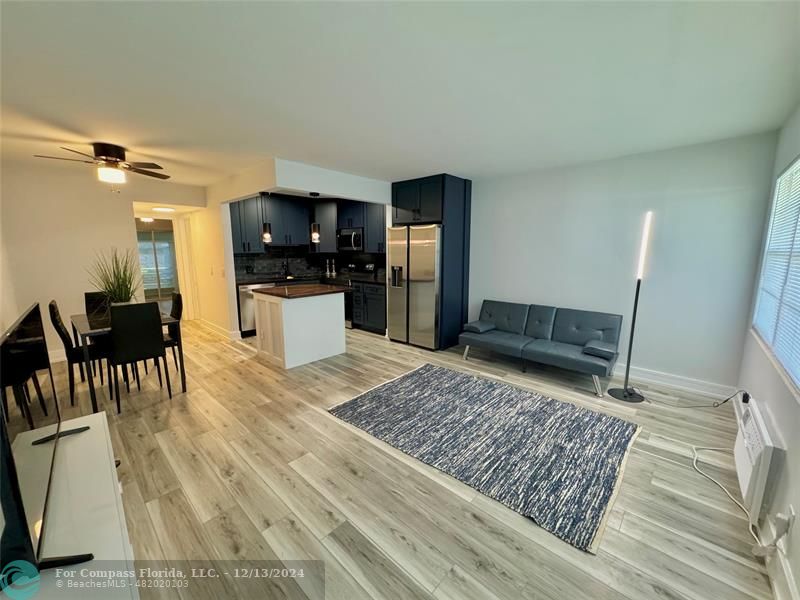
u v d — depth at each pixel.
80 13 1.32
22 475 1.26
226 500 1.89
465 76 1.87
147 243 6.31
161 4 1.27
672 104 2.24
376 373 3.85
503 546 1.62
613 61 1.72
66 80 1.87
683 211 3.23
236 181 4.36
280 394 3.28
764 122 2.54
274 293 4.06
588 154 3.43
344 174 4.31
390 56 1.67
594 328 3.76
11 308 3.75
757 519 1.66
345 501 1.89
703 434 2.56
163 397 3.20
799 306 1.76
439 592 1.40
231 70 1.79
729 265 3.05
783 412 1.71
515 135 2.85
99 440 1.58
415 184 4.69
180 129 2.65
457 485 2.03
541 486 2.02
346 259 6.96
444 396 3.23
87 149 3.17
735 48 1.58
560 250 4.08
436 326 4.65
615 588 1.42
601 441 2.47
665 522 1.75
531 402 3.09
